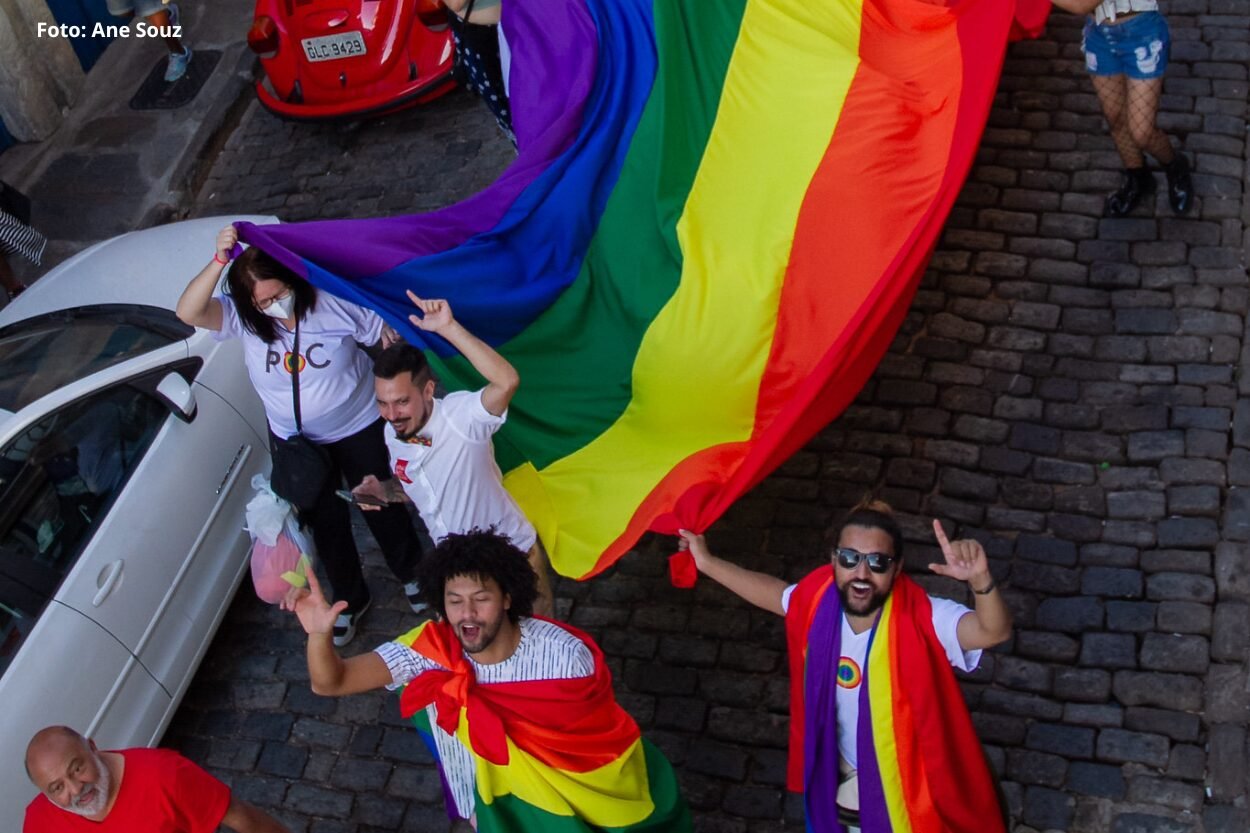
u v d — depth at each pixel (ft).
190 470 20.63
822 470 21.40
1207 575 18.99
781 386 18.54
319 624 13.50
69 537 19.02
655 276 19.26
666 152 19.74
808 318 18.61
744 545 20.75
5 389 20.47
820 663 13.94
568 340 19.36
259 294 17.65
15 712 17.66
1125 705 17.94
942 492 20.81
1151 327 22.29
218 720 20.57
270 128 32.83
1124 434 20.97
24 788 17.60
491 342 18.88
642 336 19.11
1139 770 17.28
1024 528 20.12
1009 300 23.20
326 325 18.17
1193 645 18.26
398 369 15.89
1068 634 18.79
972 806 14.29
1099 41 21.94
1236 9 27.27
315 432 18.89
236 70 34.32
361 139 31.27
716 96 20.38
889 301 18.13
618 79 20.47
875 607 13.39
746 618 20.04
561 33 20.95
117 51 35.91
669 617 20.24
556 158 19.80
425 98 30.14
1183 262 23.09
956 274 23.73
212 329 18.39
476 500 17.08
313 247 17.54
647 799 14.80
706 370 18.70
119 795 14.16
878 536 13.25
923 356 22.61
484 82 23.58
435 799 18.92
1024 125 26.14
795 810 17.80
